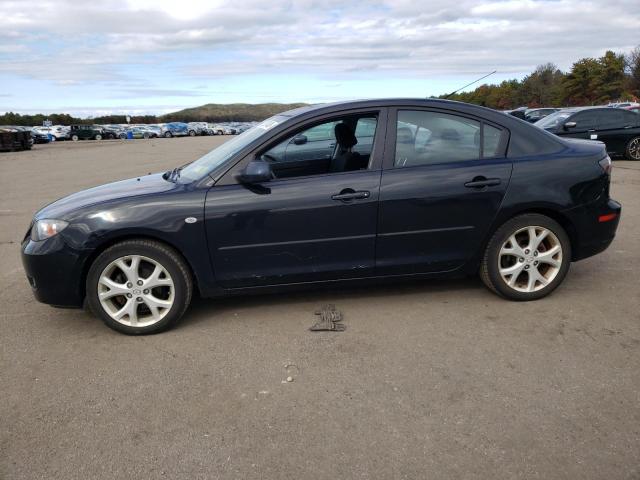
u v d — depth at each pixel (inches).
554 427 102.5
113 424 107.7
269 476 91.7
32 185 502.6
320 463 94.5
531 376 120.9
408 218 152.2
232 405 113.2
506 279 161.5
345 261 153.2
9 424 108.7
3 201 404.8
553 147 161.9
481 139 159.2
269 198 146.4
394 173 152.3
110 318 147.0
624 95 2711.6
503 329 145.2
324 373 125.0
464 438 100.1
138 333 148.5
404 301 166.9
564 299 165.0
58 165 739.4
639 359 127.2
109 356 137.3
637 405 108.9
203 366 130.3
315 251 150.9
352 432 102.9
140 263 147.2
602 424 103.0
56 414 111.8
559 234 159.0
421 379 121.0
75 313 166.7
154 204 144.1
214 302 171.5
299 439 101.3
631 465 91.8
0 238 276.2
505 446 97.5
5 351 141.4
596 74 3142.2
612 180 404.2
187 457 97.3
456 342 138.4
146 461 96.5
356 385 119.4
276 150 161.8
